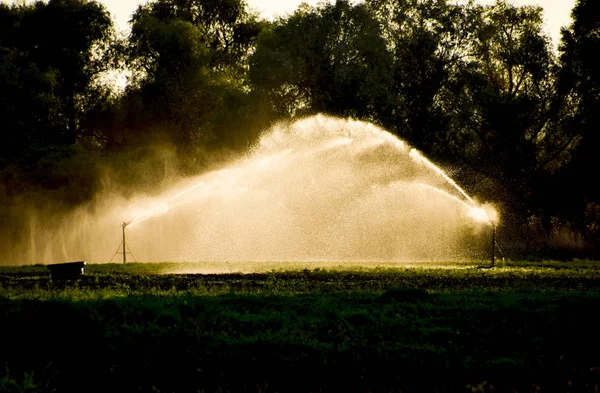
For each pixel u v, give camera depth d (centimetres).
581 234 8206
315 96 8194
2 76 8844
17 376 2262
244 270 5197
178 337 2492
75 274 4472
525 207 8538
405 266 5659
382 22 8988
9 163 8794
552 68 9000
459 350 2456
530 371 2286
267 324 2692
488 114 8725
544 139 9144
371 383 2206
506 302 3067
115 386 2256
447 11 9194
